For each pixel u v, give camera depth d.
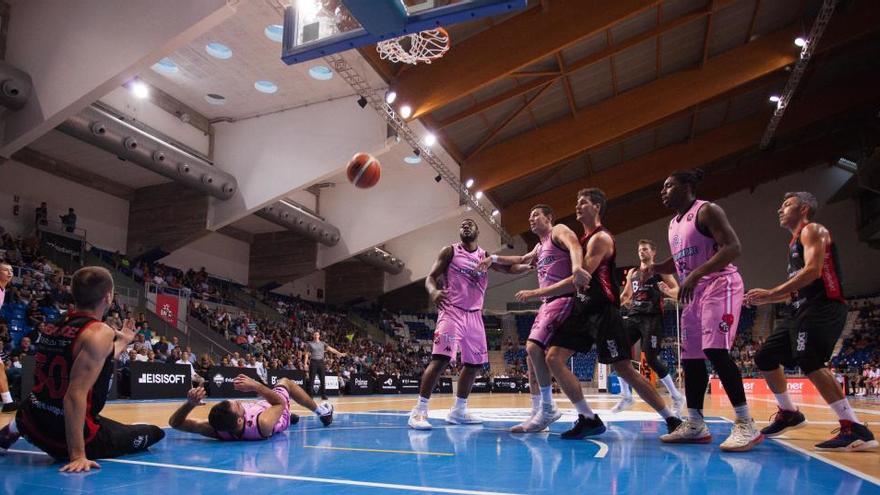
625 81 17.50
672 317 28.58
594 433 4.25
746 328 29.81
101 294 2.87
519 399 14.68
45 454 3.16
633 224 29.97
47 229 15.87
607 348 4.15
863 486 2.39
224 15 9.80
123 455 3.14
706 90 17.53
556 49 12.37
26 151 15.96
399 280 27.62
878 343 25.75
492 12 4.75
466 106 15.38
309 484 2.38
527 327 34.12
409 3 4.92
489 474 2.65
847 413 3.55
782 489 2.33
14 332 12.24
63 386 2.79
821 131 26.56
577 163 22.41
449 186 21.00
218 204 16.84
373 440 4.04
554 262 4.50
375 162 7.96
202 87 14.70
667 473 2.70
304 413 7.00
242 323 19.72
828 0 14.10
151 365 12.00
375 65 12.41
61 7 11.06
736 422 3.58
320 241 21.77
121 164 16.81
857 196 29.16
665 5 13.92
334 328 25.62
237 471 2.68
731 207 31.33
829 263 3.73
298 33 5.55
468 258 5.46
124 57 10.38
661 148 23.94
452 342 5.18
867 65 22.02
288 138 15.84
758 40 17.58
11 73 10.68
